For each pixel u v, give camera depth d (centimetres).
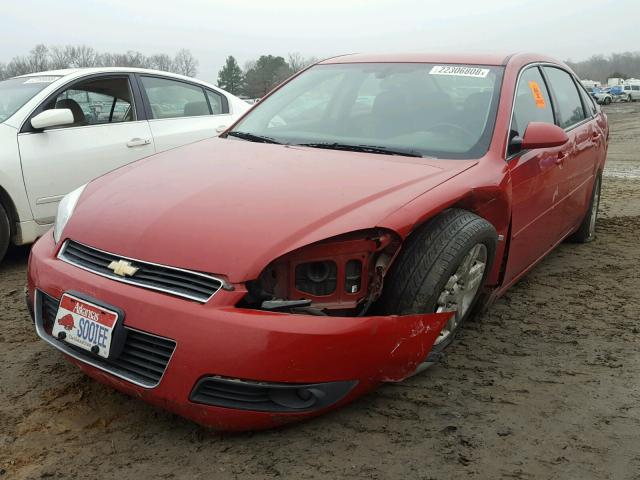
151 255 251
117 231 268
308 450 247
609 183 1048
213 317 230
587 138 496
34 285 286
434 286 273
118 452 247
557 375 316
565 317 396
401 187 286
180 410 240
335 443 252
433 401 286
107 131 546
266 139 378
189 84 642
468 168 319
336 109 392
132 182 311
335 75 421
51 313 279
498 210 329
